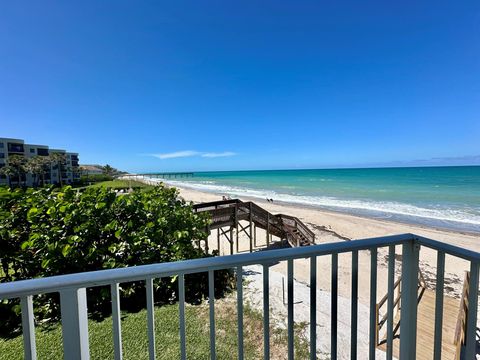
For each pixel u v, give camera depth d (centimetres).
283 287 555
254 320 396
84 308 98
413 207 2036
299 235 1178
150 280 106
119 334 102
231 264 116
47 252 341
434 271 845
